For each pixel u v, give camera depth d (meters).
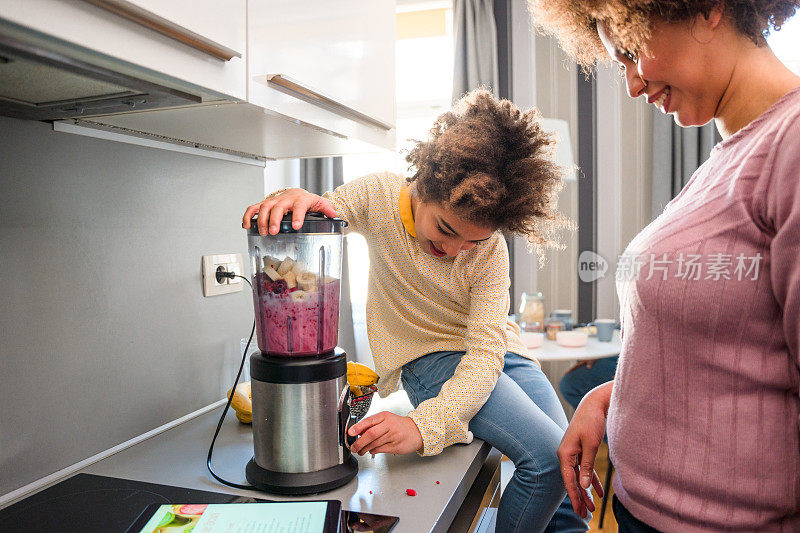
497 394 1.10
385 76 1.28
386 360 1.22
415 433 0.94
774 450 0.66
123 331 1.05
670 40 0.70
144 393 1.10
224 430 1.13
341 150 1.32
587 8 0.77
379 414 0.96
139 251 1.09
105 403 1.01
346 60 1.09
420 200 1.06
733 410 0.67
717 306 0.66
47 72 0.65
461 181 0.97
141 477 0.91
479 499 1.09
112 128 1.01
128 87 0.69
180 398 1.19
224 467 0.94
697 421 0.69
